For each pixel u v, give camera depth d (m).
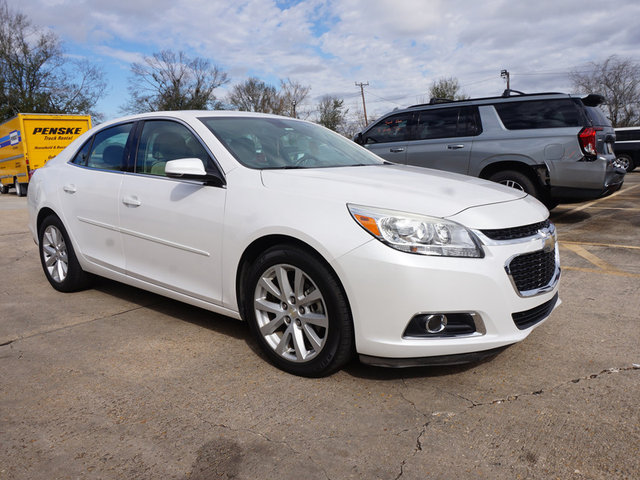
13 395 2.54
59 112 38.25
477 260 2.40
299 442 2.13
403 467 1.96
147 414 2.36
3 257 5.93
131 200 3.49
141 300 4.11
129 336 3.33
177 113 3.54
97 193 3.79
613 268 4.82
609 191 6.78
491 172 7.18
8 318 3.71
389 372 2.76
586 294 4.05
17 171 18.55
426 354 2.42
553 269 2.87
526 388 2.55
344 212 2.50
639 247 5.72
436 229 2.39
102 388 2.61
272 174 2.92
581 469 1.92
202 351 3.07
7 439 2.16
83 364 2.90
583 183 6.51
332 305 2.51
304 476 1.91
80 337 3.32
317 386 2.62
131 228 3.51
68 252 4.16
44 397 2.52
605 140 6.64
